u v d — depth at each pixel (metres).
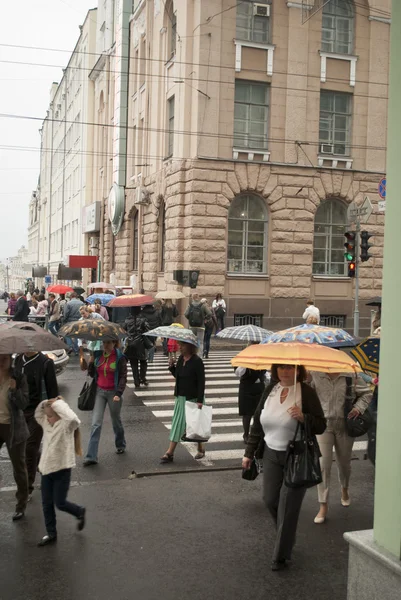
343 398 6.51
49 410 5.79
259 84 24.88
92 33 46.25
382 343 4.09
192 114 24.41
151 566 5.33
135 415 11.33
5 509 6.67
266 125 25.03
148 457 8.75
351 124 26.09
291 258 25.22
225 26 24.19
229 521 6.36
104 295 21.77
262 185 24.70
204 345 19.66
